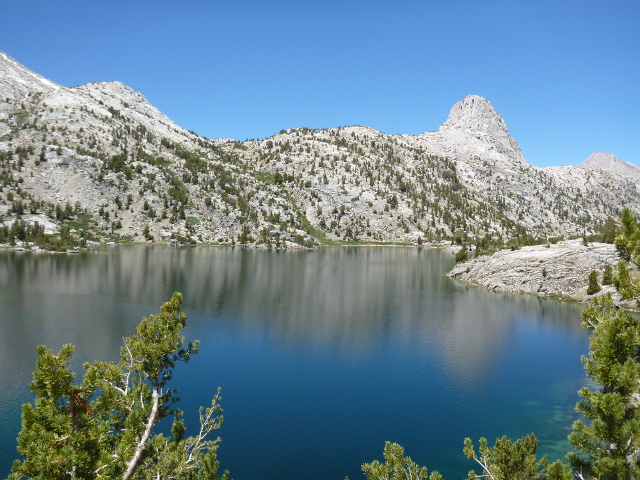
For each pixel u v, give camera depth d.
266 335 61.19
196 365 47.62
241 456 29.33
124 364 19.58
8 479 10.95
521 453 18.52
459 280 129.00
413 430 33.62
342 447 30.86
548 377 46.03
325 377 44.78
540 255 108.94
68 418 11.83
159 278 112.38
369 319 73.56
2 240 185.88
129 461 14.92
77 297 82.56
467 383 43.88
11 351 48.44
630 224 13.48
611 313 14.06
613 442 11.98
